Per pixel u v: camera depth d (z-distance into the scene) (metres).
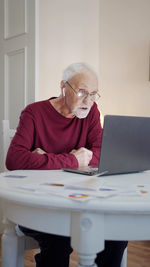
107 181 1.04
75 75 1.51
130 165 1.19
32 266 2.08
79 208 0.72
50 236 1.20
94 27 3.36
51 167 1.36
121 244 1.25
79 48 3.18
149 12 2.98
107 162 1.12
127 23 3.16
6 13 2.78
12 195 0.82
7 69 2.78
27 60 2.57
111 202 0.72
